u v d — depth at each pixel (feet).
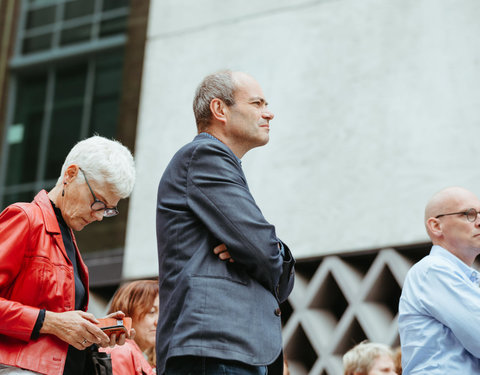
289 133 18.78
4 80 26.55
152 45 21.54
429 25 17.87
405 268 16.49
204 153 7.52
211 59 20.49
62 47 26.27
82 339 7.44
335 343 16.58
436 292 8.39
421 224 16.58
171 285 7.20
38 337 7.43
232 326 6.79
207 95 8.14
